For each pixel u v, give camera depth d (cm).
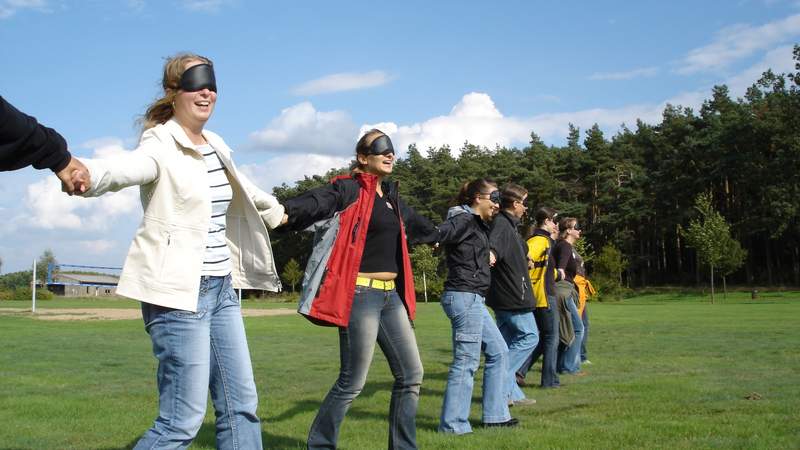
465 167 7281
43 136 280
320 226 453
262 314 3092
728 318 2284
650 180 6600
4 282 8031
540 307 811
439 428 581
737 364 1016
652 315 2589
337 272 445
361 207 455
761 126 5947
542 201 6525
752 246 7000
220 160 378
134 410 679
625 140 7506
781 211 5734
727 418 618
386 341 468
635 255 6675
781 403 689
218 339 367
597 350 1249
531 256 802
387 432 584
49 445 532
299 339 1589
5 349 1300
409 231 523
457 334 583
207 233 352
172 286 338
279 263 7738
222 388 371
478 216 603
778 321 2069
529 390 805
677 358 1101
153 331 347
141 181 330
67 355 1197
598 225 6712
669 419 619
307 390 821
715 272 5462
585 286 1056
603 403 711
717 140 6184
